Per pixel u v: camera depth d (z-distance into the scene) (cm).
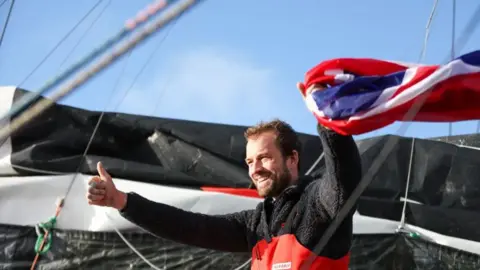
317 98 187
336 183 208
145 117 461
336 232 226
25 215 405
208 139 457
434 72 172
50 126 436
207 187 435
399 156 479
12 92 420
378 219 437
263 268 243
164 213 265
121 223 400
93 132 432
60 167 423
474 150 482
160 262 399
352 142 205
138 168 434
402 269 427
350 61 192
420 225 443
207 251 404
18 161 419
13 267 393
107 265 397
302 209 234
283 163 250
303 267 205
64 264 396
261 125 256
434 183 472
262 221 252
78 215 409
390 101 175
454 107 177
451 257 427
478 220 443
